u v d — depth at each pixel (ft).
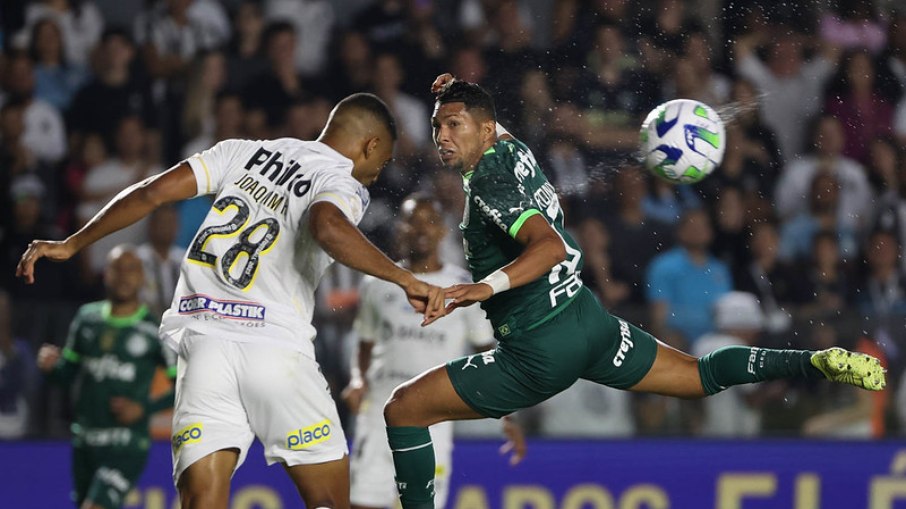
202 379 54.24
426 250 84.64
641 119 121.19
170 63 122.11
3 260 109.09
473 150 55.31
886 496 94.63
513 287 51.60
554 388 56.34
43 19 121.19
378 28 124.77
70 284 107.86
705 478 93.66
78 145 117.60
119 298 88.12
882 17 129.18
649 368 58.54
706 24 125.90
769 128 122.21
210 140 119.44
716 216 113.91
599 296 109.60
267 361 54.13
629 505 92.89
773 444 94.38
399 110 121.60
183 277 55.77
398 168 115.03
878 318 97.60
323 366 93.97
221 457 54.54
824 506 94.43
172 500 91.56
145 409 87.56
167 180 55.67
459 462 91.97
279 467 91.15
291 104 120.98
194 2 125.39
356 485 85.66
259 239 54.70
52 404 91.76
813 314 98.32
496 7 125.18
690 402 95.14
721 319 96.94
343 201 52.75
